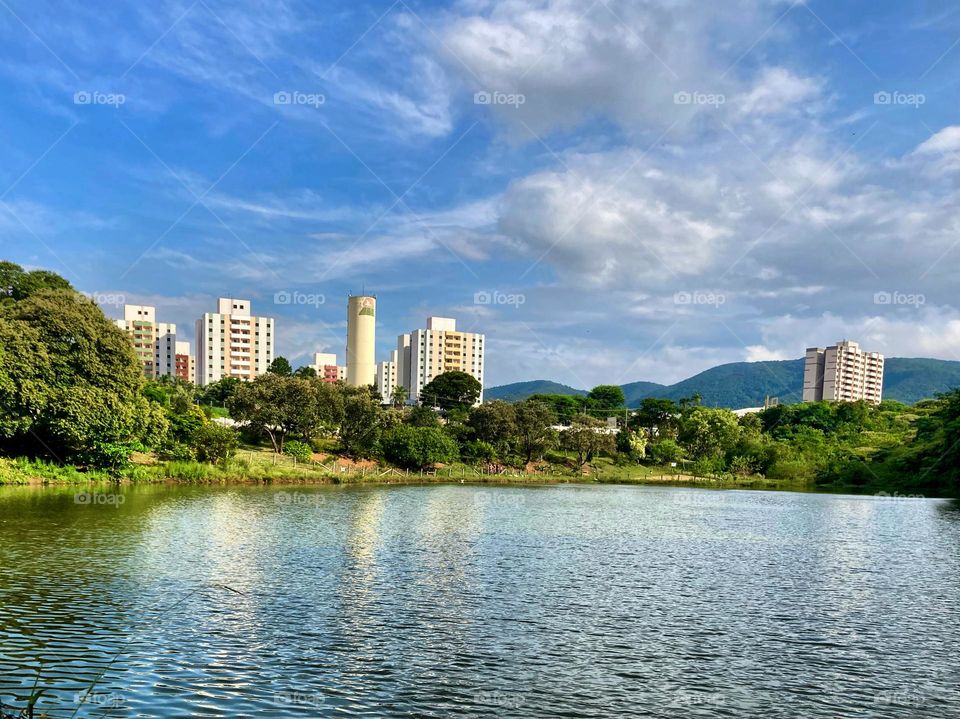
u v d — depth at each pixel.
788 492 102.88
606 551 42.78
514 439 136.00
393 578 32.56
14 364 64.62
